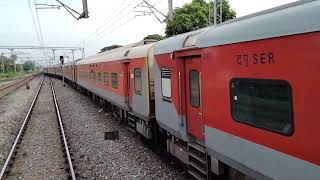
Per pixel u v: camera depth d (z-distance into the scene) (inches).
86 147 491.2
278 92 187.5
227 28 235.6
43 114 834.2
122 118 631.2
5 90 1642.5
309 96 165.5
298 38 170.9
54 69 2942.9
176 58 327.0
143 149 459.2
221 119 246.5
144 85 454.0
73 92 1416.1
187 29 873.5
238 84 223.5
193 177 341.1
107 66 737.6
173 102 343.9
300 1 176.6
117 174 372.8
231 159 239.1
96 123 662.5
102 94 823.1
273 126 193.2
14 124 713.6
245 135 219.9
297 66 172.2
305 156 170.2
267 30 191.9
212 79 256.1
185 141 328.8
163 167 384.8
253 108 209.5
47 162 436.1
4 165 409.7
